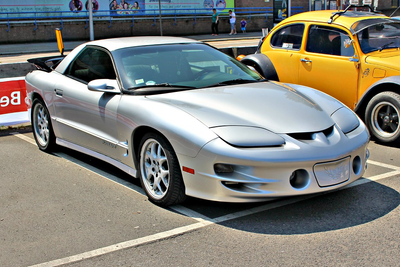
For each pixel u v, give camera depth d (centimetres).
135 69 479
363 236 355
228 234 364
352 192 448
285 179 368
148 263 323
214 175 372
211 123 387
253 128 384
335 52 687
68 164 560
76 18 2939
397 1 2302
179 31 3316
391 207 409
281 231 367
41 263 327
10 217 408
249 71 535
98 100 482
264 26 3753
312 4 3750
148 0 3188
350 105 674
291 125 394
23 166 555
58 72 575
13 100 771
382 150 603
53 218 404
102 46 523
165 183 412
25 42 2728
